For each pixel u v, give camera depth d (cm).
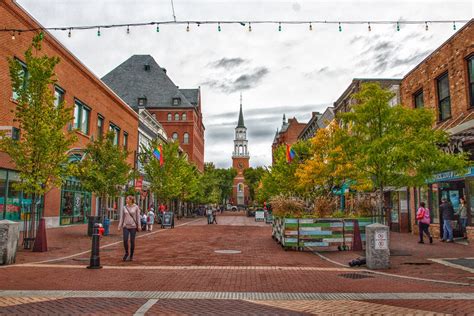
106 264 1082
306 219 1444
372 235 1048
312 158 2612
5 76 1805
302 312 605
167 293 735
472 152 1656
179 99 7806
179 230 2602
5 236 1049
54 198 2306
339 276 927
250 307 636
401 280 881
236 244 1667
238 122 13962
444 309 625
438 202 1908
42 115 1391
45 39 2153
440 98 1955
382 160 1280
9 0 1816
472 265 1086
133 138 3794
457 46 1756
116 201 3422
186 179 4653
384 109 1352
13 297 691
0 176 1794
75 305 638
